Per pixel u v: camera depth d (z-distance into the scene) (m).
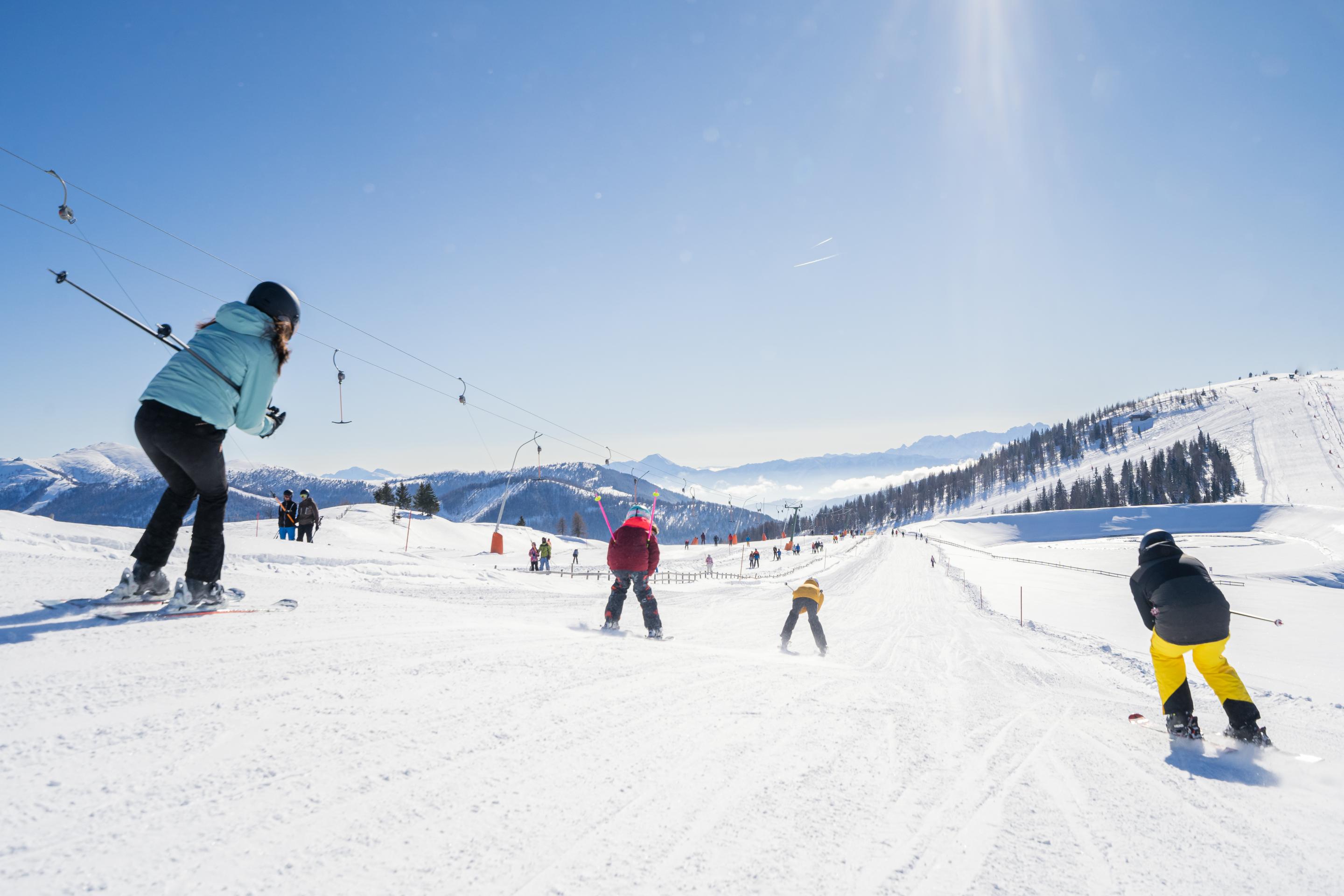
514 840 1.56
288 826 1.52
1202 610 3.55
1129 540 116.06
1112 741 3.29
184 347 3.58
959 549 101.00
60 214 5.81
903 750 2.63
